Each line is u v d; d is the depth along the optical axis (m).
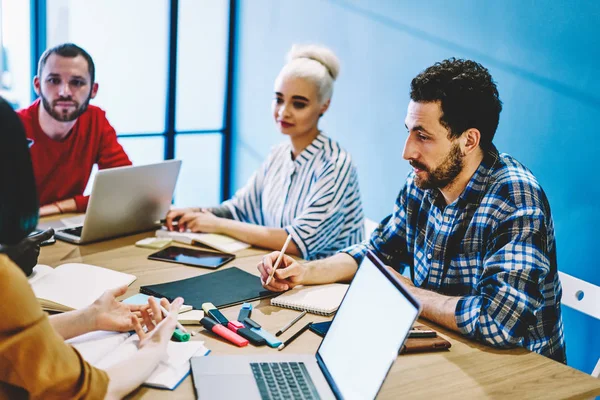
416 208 1.80
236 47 3.99
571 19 2.28
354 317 1.22
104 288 1.60
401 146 3.01
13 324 0.95
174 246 2.02
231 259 1.94
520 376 1.32
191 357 1.27
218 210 2.46
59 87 2.31
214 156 4.11
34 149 2.41
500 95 2.57
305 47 2.35
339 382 1.15
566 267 2.36
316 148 2.32
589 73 2.23
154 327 1.34
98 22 3.54
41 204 2.46
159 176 2.11
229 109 4.09
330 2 3.32
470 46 2.66
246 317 1.50
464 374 1.31
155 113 3.84
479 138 1.57
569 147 2.32
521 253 1.48
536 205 1.54
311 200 2.23
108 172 1.90
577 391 1.27
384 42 3.05
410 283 1.69
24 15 3.37
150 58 3.74
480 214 1.60
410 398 1.20
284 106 2.28
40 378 0.97
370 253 1.29
